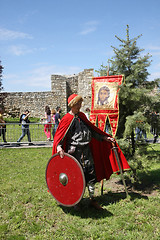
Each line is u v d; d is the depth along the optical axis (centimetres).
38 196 384
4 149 849
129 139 438
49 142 978
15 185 437
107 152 364
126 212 320
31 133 1039
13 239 259
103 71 441
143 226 283
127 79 400
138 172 504
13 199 371
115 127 386
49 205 349
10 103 2738
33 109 2741
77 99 309
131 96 380
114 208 334
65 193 306
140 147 418
